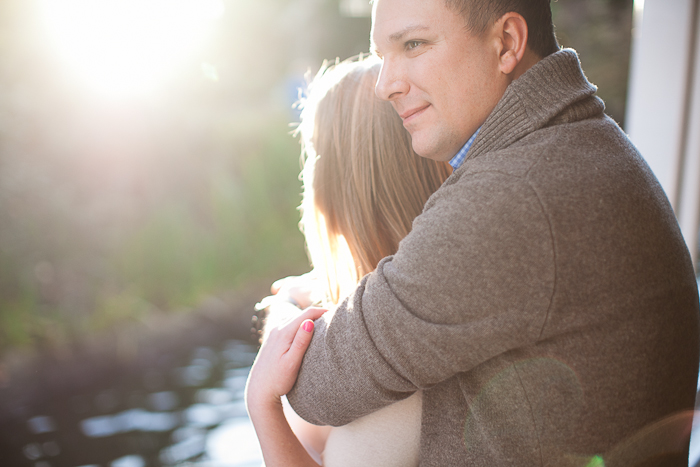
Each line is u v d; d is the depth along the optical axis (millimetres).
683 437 729
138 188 6348
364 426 821
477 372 686
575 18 9586
